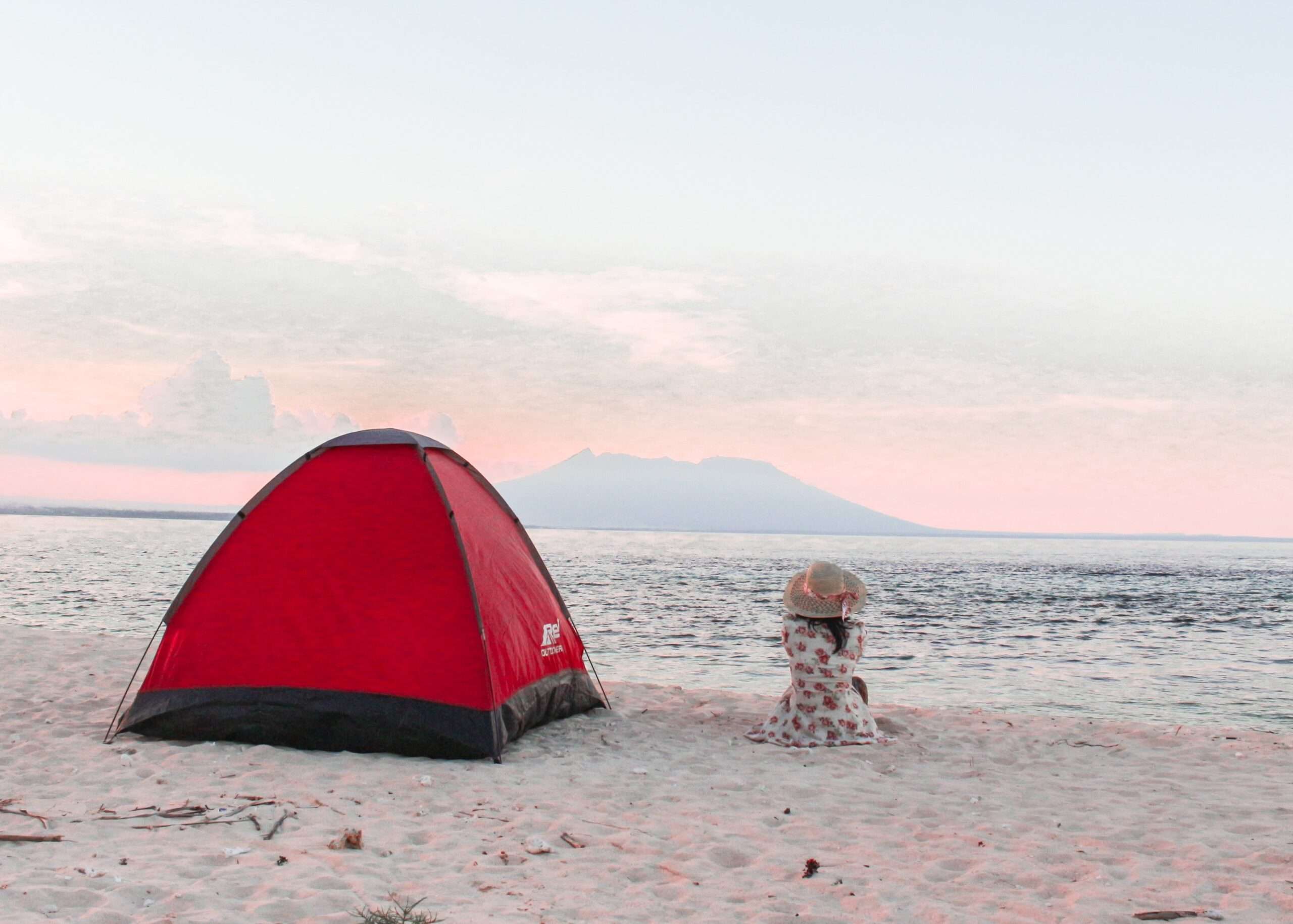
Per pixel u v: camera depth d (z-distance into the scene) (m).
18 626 15.69
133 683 9.95
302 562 7.46
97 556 58.97
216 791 5.87
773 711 9.12
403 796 5.96
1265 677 17.58
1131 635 25.98
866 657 19.67
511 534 8.49
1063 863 4.95
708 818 5.67
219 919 3.76
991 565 94.81
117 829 5.05
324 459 7.75
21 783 6.04
